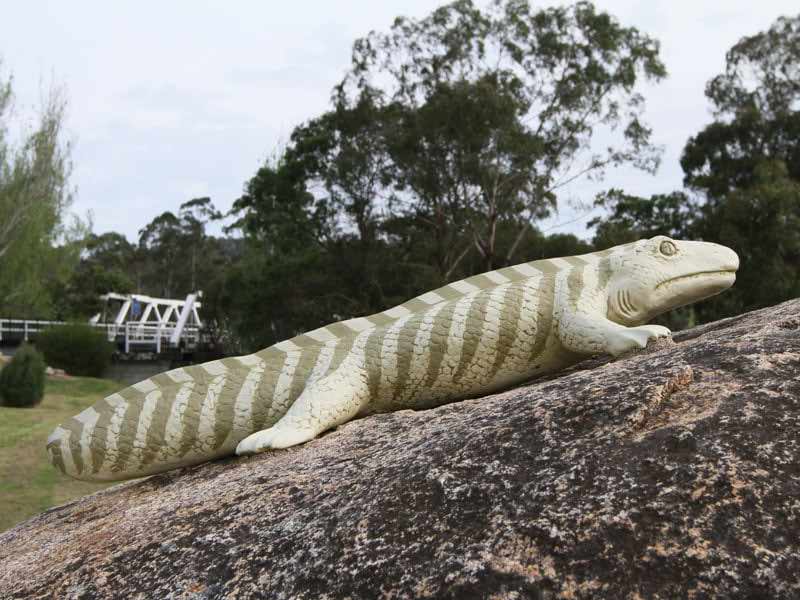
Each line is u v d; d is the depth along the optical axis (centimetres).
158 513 231
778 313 276
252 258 2617
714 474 148
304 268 2095
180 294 5559
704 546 136
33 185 1925
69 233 2239
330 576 163
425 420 255
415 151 1831
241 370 309
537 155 1767
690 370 187
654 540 140
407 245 2123
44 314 2453
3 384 1509
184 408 298
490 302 306
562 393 198
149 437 296
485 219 1977
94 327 2766
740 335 218
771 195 1691
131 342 3058
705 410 168
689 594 129
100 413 301
